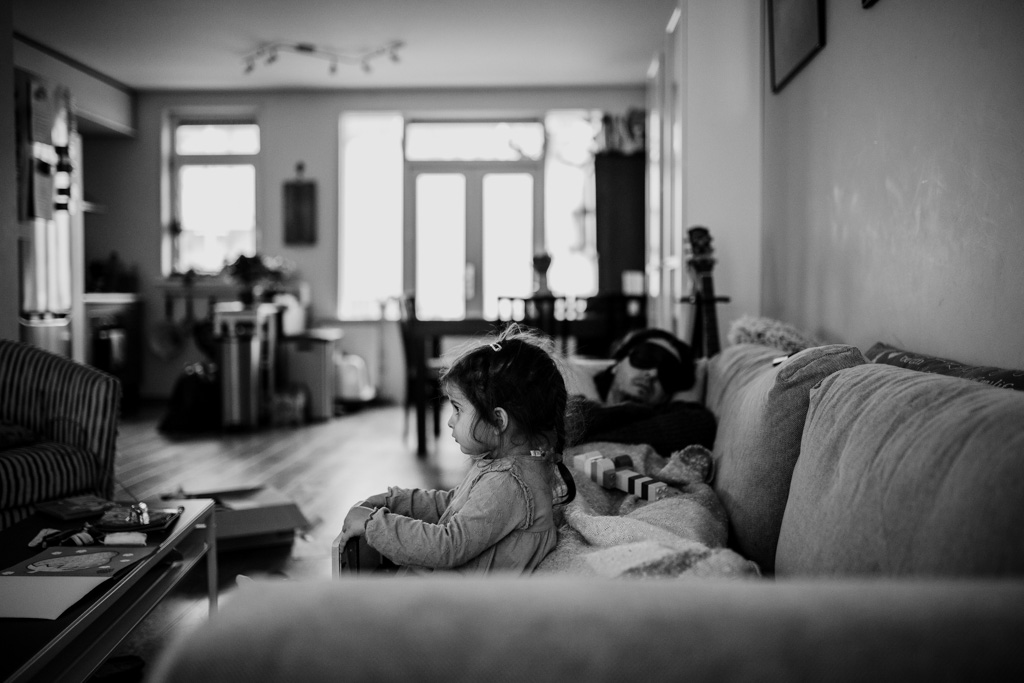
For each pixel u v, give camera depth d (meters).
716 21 3.86
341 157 7.92
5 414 2.85
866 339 2.36
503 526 1.33
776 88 3.45
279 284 7.39
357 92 7.82
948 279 1.79
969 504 0.79
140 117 7.86
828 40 2.72
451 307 7.95
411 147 7.95
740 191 3.86
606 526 1.38
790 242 3.28
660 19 5.94
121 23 6.00
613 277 7.24
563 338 5.06
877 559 0.96
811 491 1.23
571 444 1.83
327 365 6.80
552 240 7.89
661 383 2.43
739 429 1.70
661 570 1.10
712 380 2.43
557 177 7.88
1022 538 0.71
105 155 7.87
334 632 0.50
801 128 3.09
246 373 6.19
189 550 2.24
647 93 7.34
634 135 7.34
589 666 0.48
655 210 6.00
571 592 0.52
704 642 0.48
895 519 0.93
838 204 2.63
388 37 6.34
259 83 7.61
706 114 3.87
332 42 6.46
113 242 7.88
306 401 6.75
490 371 1.41
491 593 0.52
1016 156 1.48
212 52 6.69
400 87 7.77
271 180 7.88
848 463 1.12
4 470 2.42
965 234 1.71
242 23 6.03
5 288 3.67
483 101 7.75
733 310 3.87
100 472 2.76
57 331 5.71
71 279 5.93
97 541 1.82
